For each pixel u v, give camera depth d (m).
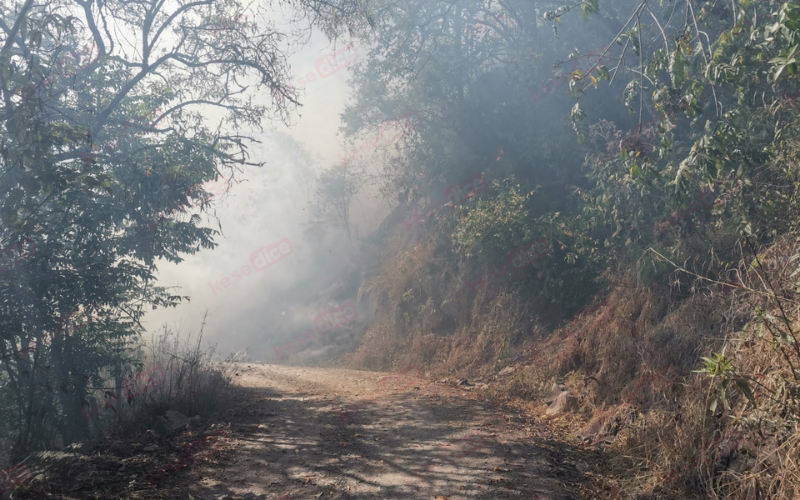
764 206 7.68
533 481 5.57
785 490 4.38
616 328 9.91
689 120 12.23
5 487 5.24
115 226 10.62
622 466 6.07
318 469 5.97
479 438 7.21
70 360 9.69
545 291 14.19
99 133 10.80
